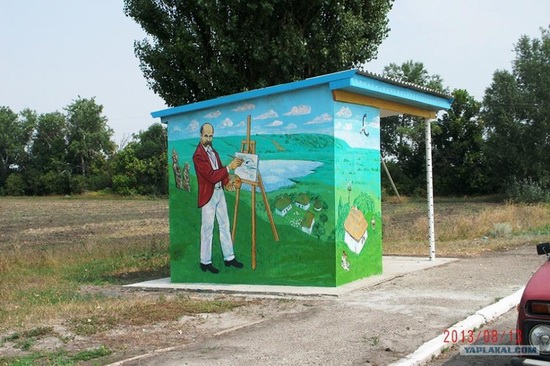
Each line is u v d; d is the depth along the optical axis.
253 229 12.45
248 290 11.61
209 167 13.11
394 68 81.69
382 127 72.81
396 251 17.86
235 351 7.23
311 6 15.31
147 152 84.88
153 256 18.94
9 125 95.88
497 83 54.91
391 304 9.55
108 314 9.77
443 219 31.05
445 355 7.08
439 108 14.62
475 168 63.28
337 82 11.14
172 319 9.38
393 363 6.52
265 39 15.28
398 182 67.50
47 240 29.22
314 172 11.66
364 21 16.36
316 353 6.99
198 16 15.55
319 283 11.56
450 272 12.69
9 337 8.55
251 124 12.48
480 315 8.41
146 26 16.34
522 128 53.12
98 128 95.19
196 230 13.30
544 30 55.44
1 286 14.39
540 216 27.09
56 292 13.12
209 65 15.72
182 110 13.35
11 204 69.06
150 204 65.25
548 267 5.79
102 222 41.19
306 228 11.75
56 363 7.12
